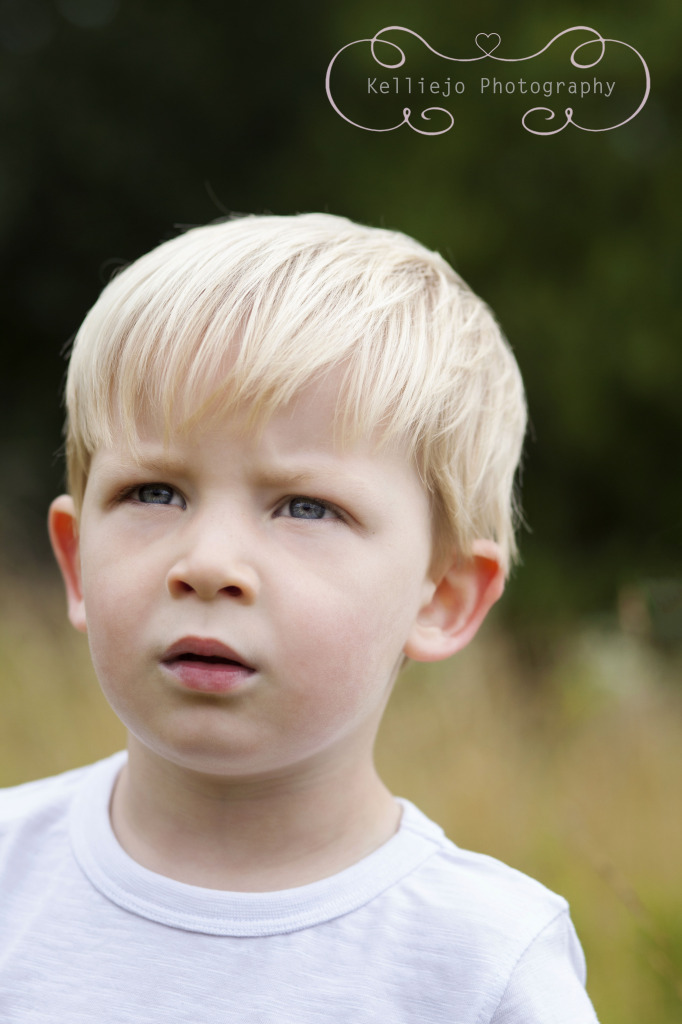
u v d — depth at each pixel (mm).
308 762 1858
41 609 6289
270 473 1739
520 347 11766
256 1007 1730
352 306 1945
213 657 1708
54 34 14758
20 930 1887
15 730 5234
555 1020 1732
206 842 1884
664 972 3455
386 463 1866
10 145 13977
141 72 14570
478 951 1766
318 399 1794
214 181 14758
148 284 1939
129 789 1986
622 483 12234
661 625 5730
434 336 2055
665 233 11805
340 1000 1733
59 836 2043
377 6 12305
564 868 4586
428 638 2059
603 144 11914
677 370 11500
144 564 1751
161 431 1784
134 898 1858
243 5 15258
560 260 12094
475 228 12031
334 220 2359
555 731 5609
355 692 1784
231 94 15055
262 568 1710
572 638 6434
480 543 2111
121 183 14344
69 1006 1774
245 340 1782
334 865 1892
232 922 1808
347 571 1768
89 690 5578
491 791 5016
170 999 1752
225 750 1700
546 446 12102
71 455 2141
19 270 14477
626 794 5031
